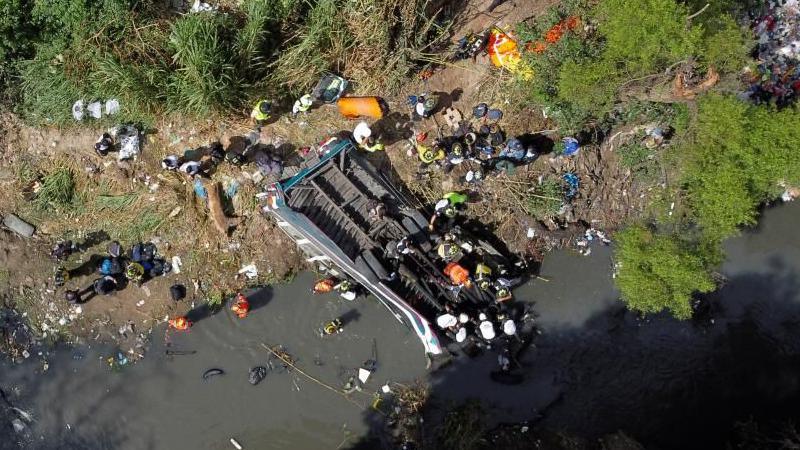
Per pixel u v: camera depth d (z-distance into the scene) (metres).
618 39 12.63
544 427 14.77
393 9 13.88
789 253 15.14
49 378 14.85
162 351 14.80
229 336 14.91
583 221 15.07
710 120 12.99
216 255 14.80
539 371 14.91
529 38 14.28
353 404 14.81
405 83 14.66
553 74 13.91
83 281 14.73
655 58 12.77
